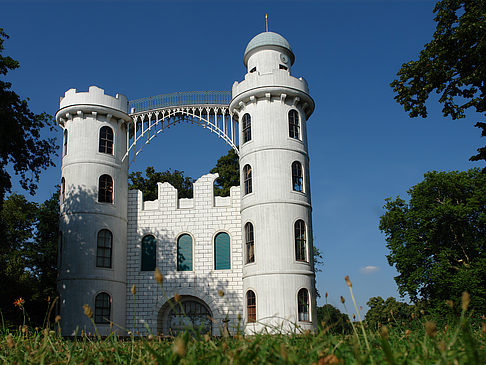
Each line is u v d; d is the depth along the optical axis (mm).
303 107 34781
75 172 34344
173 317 34562
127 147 37656
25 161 28719
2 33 26609
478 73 20984
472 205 42594
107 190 34938
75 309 31719
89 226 33344
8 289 31750
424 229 43750
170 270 34875
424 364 3791
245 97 33969
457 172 46188
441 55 22000
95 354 5578
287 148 32875
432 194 45500
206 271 34531
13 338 6824
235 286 33969
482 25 20172
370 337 5609
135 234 35875
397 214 46031
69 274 32406
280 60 35344
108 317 32750
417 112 23391
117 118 36438
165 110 37344
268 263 30594
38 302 36438
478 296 37938
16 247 43125
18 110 27484
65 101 35438
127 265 35250
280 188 31922
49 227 42906
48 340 5965
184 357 4074
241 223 33312
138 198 36500
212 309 33656
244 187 33469
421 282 42656
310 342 5172
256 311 30297
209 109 36906
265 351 4285
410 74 23250
